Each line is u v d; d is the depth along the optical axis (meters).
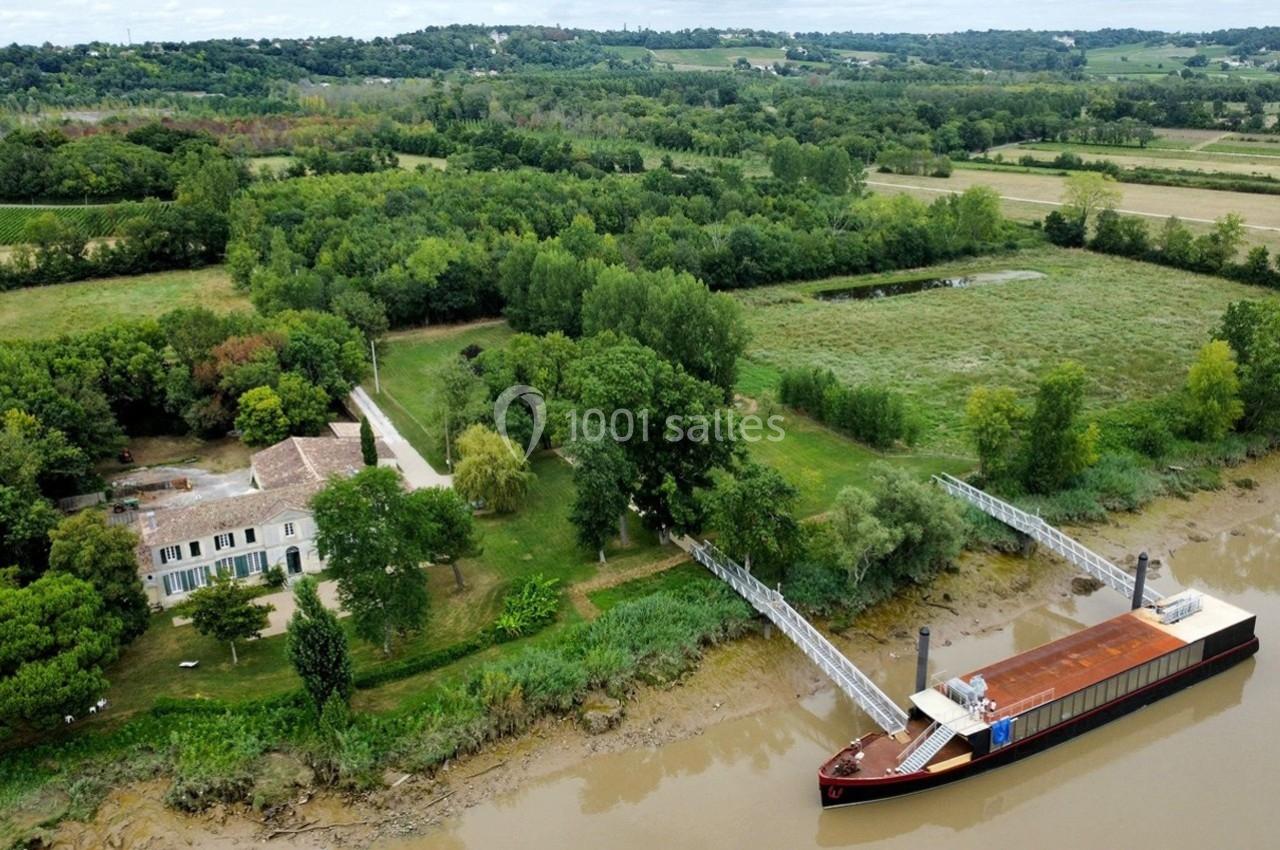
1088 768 59.84
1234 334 104.12
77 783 56.41
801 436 103.25
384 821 55.12
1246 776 58.28
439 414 98.81
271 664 66.25
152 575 72.00
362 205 166.00
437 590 75.62
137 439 103.44
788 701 65.75
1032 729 58.59
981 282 170.38
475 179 187.38
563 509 88.25
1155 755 60.66
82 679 57.47
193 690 63.41
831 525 74.75
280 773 57.31
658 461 79.00
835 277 176.75
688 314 105.56
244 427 96.94
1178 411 105.25
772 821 55.62
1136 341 132.50
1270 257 167.25
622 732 62.31
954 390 116.69
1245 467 98.69
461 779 58.28
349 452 90.44
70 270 153.88
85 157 181.88
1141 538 85.56
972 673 61.97
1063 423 87.25
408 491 82.56
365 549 64.56
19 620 57.44
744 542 72.00
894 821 55.75
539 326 130.88
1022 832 54.72
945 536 74.25
